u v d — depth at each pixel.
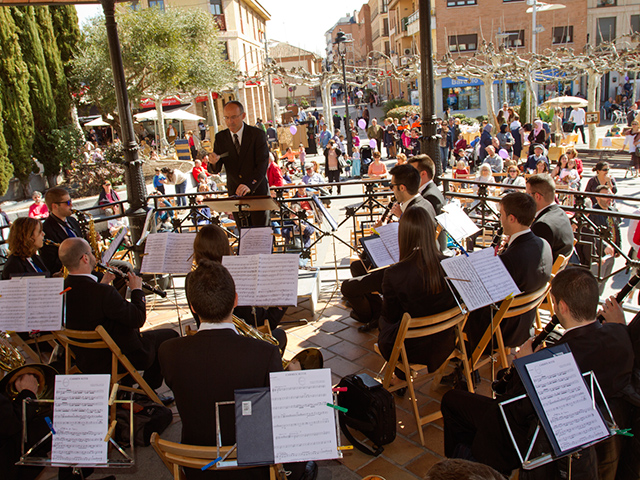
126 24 17.86
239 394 1.92
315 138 24.98
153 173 17.22
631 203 11.16
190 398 2.07
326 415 1.91
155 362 3.49
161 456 1.98
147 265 4.00
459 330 3.05
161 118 21.39
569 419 1.86
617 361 2.07
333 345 4.26
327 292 5.60
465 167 12.33
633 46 31.30
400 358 3.08
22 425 2.34
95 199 13.52
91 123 23.00
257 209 4.63
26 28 12.97
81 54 16.66
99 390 2.19
